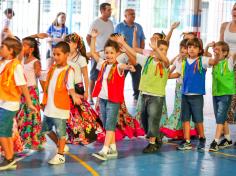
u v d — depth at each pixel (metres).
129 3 13.69
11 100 5.26
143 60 6.39
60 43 5.69
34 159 5.86
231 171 5.71
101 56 7.11
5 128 5.29
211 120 9.03
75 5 13.01
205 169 5.75
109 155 6.16
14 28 11.68
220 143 6.91
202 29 13.59
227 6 13.47
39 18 12.02
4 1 11.60
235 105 7.30
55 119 5.64
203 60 6.58
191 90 6.58
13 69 5.23
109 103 6.01
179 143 7.00
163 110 7.03
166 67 6.32
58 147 5.80
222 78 6.64
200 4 12.77
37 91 6.04
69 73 5.61
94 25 9.47
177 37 13.35
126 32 9.55
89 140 6.60
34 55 6.05
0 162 5.58
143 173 5.48
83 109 6.57
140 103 6.56
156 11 13.63
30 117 6.00
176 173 5.54
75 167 5.60
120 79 5.98
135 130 6.94
